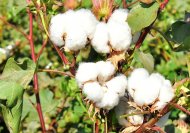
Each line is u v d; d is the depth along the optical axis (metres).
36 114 1.42
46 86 1.89
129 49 1.05
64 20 0.98
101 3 1.02
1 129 2.13
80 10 0.99
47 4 1.04
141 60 1.16
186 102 0.97
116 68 0.99
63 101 1.72
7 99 0.99
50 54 2.66
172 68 2.27
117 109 1.05
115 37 0.97
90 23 0.97
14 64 1.04
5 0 2.85
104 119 1.05
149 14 1.00
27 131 2.03
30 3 1.05
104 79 0.98
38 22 1.10
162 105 0.97
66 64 1.03
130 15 1.00
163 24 2.53
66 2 1.07
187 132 1.29
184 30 1.15
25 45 2.76
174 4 2.68
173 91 0.98
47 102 1.44
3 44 2.79
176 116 1.78
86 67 0.96
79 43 0.97
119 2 1.14
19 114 1.02
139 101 0.98
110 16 1.02
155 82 0.97
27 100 1.44
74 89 1.25
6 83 1.01
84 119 1.72
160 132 1.07
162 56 2.41
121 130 1.07
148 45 2.37
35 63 1.06
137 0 1.09
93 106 0.98
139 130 1.02
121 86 0.98
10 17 2.82
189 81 0.98
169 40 1.14
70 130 1.72
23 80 1.03
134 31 0.99
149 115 1.03
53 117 1.86
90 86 0.96
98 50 0.99
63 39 0.99
